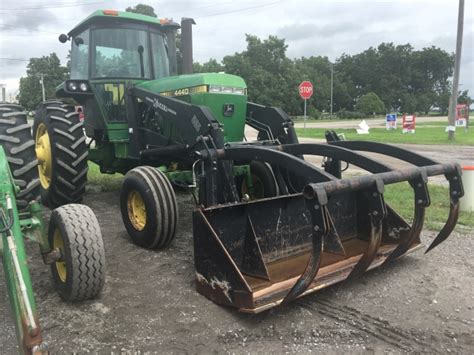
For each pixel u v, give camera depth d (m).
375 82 98.75
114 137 6.15
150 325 3.22
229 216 3.79
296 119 65.00
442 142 17.31
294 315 3.37
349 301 3.60
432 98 102.19
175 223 4.56
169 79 5.45
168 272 4.16
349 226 4.64
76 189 6.05
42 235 3.53
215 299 3.52
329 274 3.69
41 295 3.68
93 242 3.38
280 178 4.99
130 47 6.20
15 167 4.32
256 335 3.10
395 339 3.06
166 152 5.14
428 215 5.96
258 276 3.73
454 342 3.03
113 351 2.90
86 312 3.39
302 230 4.38
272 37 61.53
